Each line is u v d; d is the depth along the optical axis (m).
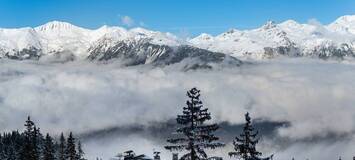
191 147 32.72
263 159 36.84
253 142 36.62
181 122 32.97
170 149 32.81
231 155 36.34
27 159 88.81
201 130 32.88
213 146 32.75
